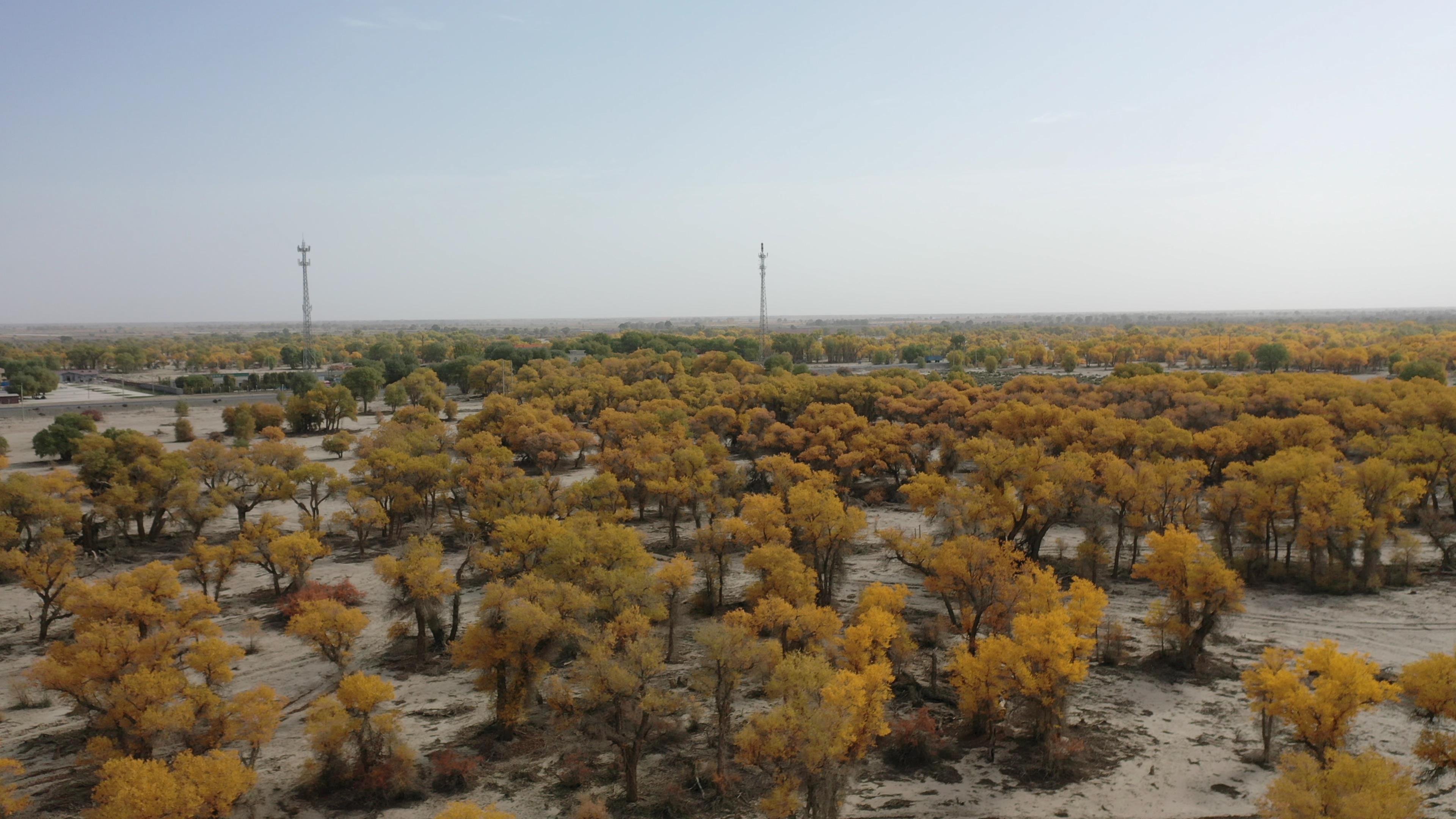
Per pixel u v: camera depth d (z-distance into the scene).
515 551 67.94
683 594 70.00
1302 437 101.12
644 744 48.97
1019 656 46.28
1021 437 114.12
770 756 41.16
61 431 133.62
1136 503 78.81
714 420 141.25
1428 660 45.12
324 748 44.97
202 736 44.69
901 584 76.62
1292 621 66.38
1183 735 49.78
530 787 45.69
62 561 67.69
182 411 174.12
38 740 51.22
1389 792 33.91
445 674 60.38
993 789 44.62
